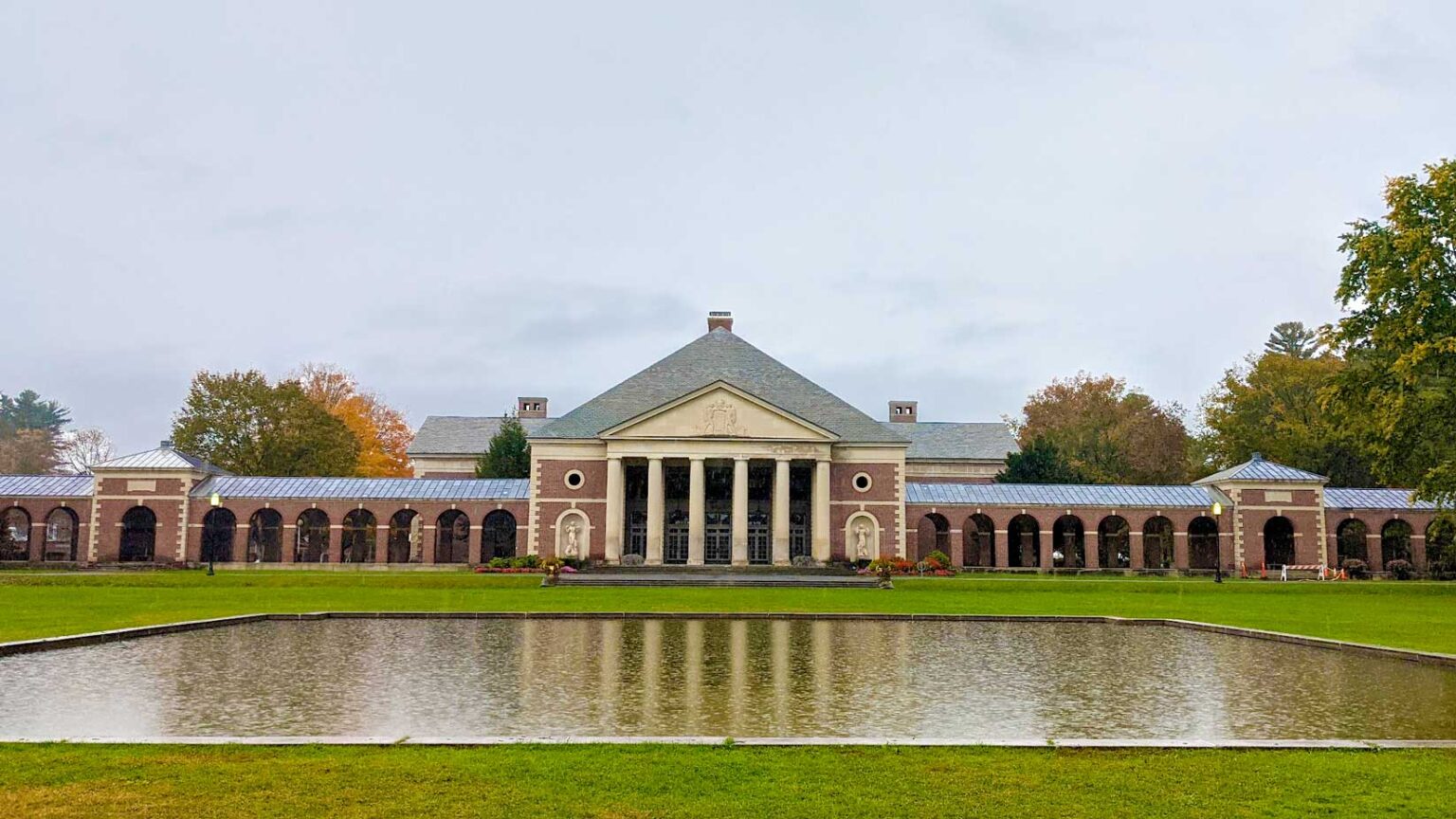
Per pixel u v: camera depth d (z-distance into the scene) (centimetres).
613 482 7412
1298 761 1341
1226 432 9819
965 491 8081
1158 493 8075
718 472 8056
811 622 3612
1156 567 8562
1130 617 3703
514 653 2586
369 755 1338
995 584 5603
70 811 1064
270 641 2859
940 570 6950
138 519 7912
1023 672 2312
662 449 7431
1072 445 10719
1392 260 5047
